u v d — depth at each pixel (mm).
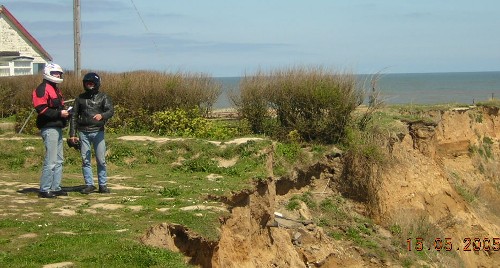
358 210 19844
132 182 14383
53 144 12016
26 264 8016
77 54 23547
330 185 20172
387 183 20562
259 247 14727
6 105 24953
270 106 21047
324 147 20297
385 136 21578
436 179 22922
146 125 20719
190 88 21484
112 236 9375
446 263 19672
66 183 14008
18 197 12055
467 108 29344
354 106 20578
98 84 12672
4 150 16609
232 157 16391
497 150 29594
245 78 21609
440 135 26812
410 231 19859
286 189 19188
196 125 20047
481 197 26875
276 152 19141
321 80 20641
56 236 9227
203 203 12211
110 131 19984
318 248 17016
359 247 17891
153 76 21672
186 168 16078
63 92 22094
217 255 11219
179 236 10617
